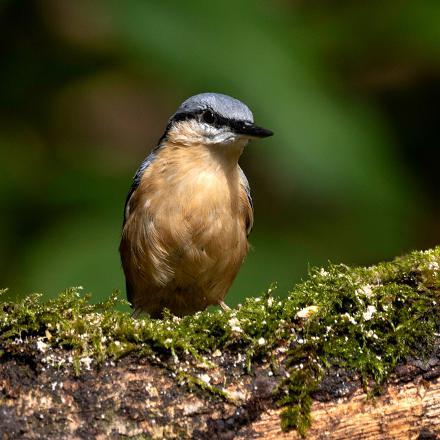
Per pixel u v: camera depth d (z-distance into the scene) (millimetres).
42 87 11875
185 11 11133
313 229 11859
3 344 6008
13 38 11609
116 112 12773
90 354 6035
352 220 11727
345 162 10961
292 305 6461
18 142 11867
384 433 6141
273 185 12039
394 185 11352
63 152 12062
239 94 10844
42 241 11219
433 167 12094
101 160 12266
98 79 12078
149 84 12102
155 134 12969
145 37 10961
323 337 6277
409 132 12078
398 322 6375
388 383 6188
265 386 6109
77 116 12398
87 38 11727
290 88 10961
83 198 11680
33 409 5863
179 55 10906
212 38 11023
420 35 11672
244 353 6211
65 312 6301
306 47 11453
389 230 11609
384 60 11852
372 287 6590
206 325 6301
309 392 6105
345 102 11438
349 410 6129
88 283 10820
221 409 6031
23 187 11664
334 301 6461
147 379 6035
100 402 5918
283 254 11617
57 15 11547
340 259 11586
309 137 10844
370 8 11875
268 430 6051
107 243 11180
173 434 5941
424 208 11711
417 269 6680
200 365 6141
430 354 6270
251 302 6676
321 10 11891
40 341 6062
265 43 11172
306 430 6055
